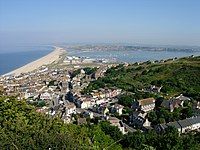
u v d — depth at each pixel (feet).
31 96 651.25
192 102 466.70
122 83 654.94
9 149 103.30
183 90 538.88
